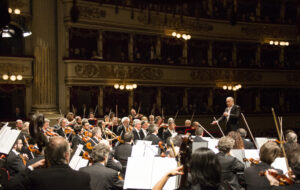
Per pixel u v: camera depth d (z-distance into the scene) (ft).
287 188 11.94
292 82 95.86
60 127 40.60
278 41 94.02
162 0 32.12
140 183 16.48
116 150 26.16
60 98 64.34
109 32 70.54
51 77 62.39
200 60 88.94
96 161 16.58
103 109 71.82
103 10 67.92
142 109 78.13
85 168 16.35
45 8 61.98
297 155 12.10
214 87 85.10
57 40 64.34
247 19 90.43
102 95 68.85
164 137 40.11
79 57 64.39
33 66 61.36
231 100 39.83
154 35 76.69
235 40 88.33
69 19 63.21
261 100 95.91
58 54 64.34
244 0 92.43
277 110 95.30
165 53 82.94
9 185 11.43
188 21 80.64
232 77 87.10
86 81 65.46
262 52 96.68
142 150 25.11
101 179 15.88
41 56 61.16
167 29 77.30
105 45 74.59
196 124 47.62
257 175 15.37
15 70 59.16
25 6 60.59
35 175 11.05
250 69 89.66
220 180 10.00
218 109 87.10
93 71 66.23
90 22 66.13
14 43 63.00
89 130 40.91
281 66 95.35
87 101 70.44
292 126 96.32
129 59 73.51
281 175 13.02
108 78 68.18
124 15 70.85
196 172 10.02
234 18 72.33
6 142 18.08
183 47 82.12
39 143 18.54
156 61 75.31
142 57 79.46
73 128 43.65
